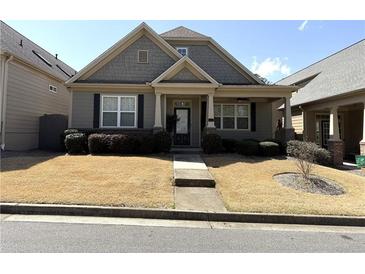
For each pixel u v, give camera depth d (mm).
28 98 15789
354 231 5770
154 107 15422
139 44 16016
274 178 9367
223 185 8477
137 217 6297
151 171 9609
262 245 4824
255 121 17141
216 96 15484
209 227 5754
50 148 16438
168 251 4461
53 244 4590
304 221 6219
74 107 15273
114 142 13125
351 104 14570
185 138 16750
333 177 9750
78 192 7270
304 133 18625
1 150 13375
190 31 18266
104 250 4426
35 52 18281
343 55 19047
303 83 21812
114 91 15391
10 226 5418
